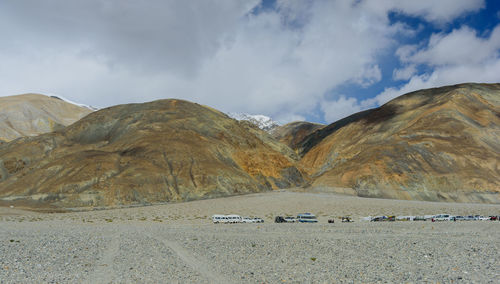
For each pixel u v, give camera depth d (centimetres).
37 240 3703
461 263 2445
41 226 5862
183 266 2352
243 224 6331
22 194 11562
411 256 2747
